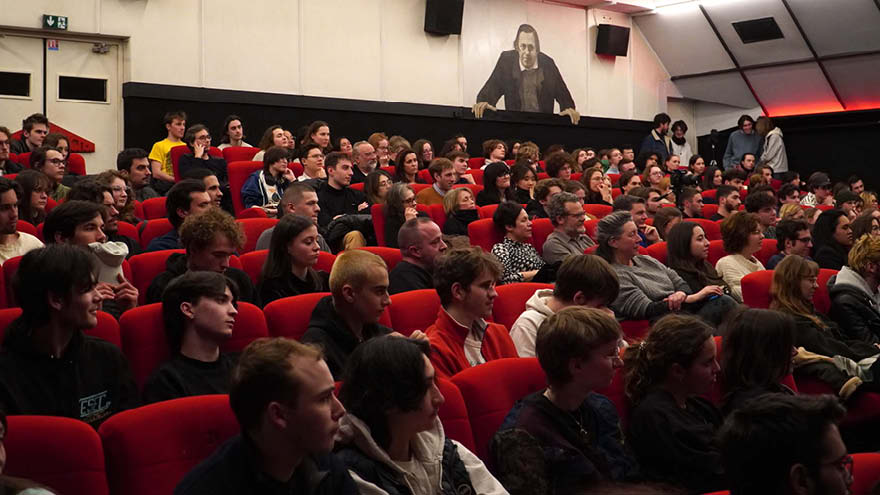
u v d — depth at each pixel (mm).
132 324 3217
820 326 4441
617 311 4812
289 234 4188
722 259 5578
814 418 1542
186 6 10047
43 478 2209
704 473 2816
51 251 2682
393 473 2285
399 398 2262
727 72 14773
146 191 7441
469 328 3469
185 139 8930
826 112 14172
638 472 2857
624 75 14828
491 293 3445
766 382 3277
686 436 2859
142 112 9742
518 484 2531
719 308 4672
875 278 5027
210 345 3035
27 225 4930
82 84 9516
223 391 2996
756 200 7477
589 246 5973
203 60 10172
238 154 8812
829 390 4184
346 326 3338
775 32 13906
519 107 13344
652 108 15219
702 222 7098
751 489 1564
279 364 1856
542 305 3701
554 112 13805
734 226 5562
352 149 9320
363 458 2266
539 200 7227
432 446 2389
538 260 5840
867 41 13258
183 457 2404
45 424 2252
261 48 10633
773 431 1544
